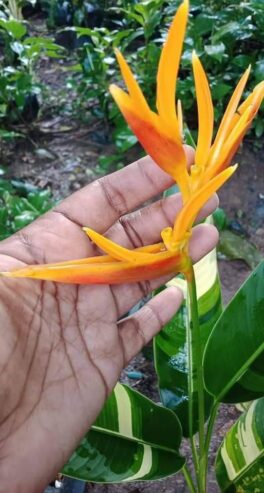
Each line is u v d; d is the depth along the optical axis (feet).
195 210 0.75
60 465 0.90
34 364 0.89
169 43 0.67
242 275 2.11
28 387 0.88
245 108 0.75
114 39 2.59
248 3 2.56
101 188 1.00
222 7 2.70
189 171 0.87
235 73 2.56
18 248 0.98
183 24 0.65
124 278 0.80
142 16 2.60
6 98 2.62
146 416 1.08
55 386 0.90
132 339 0.99
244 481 1.04
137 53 2.60
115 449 1.06
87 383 0.93
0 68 2.72
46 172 2.57
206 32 2.54
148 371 1.79
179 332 1.16
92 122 2.80
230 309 1.03
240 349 1.02
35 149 2.68
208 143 0.76
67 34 3.32
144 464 1.06
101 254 1.02
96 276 0.79
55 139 2.73
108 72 2.64
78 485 1.40
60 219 1.01
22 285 0.91
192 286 0.85
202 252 0.99
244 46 2.71
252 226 2.29
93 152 2.66
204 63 2.52
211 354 1.04
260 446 1.03
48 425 0.88
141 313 1.01
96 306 0.96
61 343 0.93
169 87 0.70
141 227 1.02
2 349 0.86
